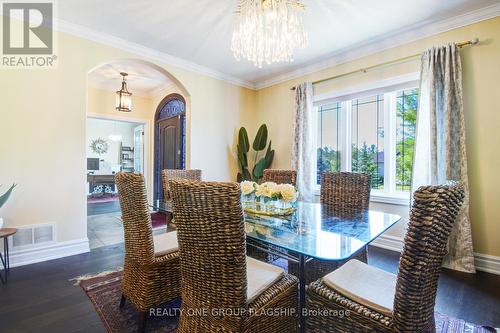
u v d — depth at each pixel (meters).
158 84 5.02
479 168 2.48
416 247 0.93
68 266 2.55
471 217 2.52
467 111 2.54
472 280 2.27
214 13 2.58
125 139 9.36
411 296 0.95
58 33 2.77
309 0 2.35
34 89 2.64
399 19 2.65
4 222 2.48
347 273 1.34
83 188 2.93
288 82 4.25
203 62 3.81
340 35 2.98
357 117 3.53
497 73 2.40
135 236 1.58
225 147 4.36
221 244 1.04
